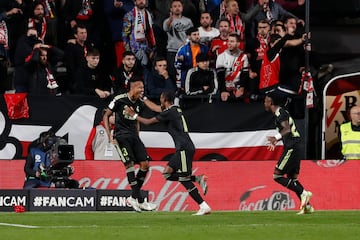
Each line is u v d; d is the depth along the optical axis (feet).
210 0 192.13
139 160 148.25
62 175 159.12
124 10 188.65
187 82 179.32
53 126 172.86
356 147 178.81
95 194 158.51
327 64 203.82
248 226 118.83
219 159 178.29
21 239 98.12
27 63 175.52
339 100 195.62
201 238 100.32
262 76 181.57
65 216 140.77
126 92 149.89
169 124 144.25
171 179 146.72
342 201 177.68
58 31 188.55
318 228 116.06
